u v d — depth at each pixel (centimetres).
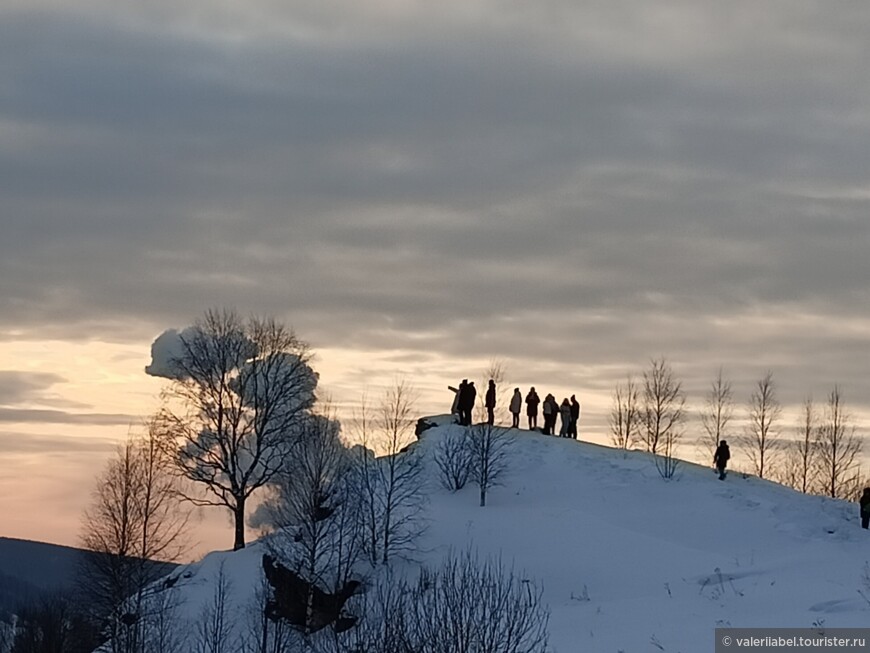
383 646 3978
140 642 5959
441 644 3747
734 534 6438
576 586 5638
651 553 5962
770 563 5603
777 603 4619
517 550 6056
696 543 6331
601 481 7138
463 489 6988
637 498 6925
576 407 8150
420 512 6419
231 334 7788
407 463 6675
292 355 7812
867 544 6216
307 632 5603
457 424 7812
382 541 6081
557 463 7350
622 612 4656
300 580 5759
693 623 4344
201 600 6228
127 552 7131
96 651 6531
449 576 4816
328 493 6328
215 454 7575
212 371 7625
